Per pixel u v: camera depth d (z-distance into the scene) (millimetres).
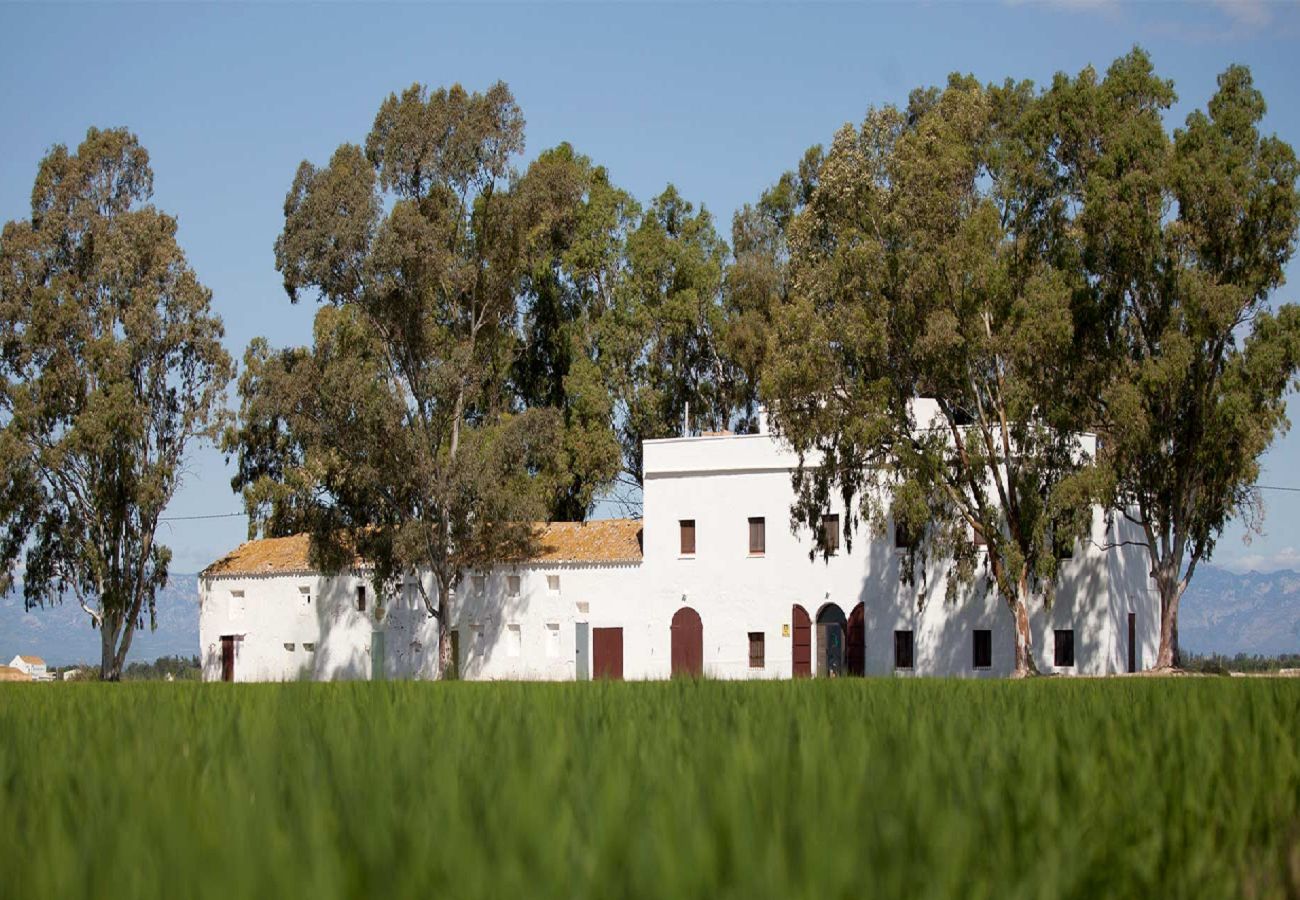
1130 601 71312
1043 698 17922
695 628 74312
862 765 8789
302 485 88688
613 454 90250
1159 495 60875
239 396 93125
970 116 64188
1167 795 9031
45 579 81438
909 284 58312
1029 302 57812
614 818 6703
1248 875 7340
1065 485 56219
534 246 91938
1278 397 58219
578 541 79062
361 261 72188
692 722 12789
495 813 7035
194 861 6137
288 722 13500
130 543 81812
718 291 96000
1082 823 7879
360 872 5898
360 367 72125
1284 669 70125
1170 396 57312
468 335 76938
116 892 5707
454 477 72875
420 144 73812
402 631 80125
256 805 7824
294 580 83688
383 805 7598
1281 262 59156
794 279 79188
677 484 75250
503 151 74688
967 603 68562
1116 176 60438
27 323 81688
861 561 71125
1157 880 7156
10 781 9602
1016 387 57938
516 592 77688
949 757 9734
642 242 93938
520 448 73812
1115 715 13773
